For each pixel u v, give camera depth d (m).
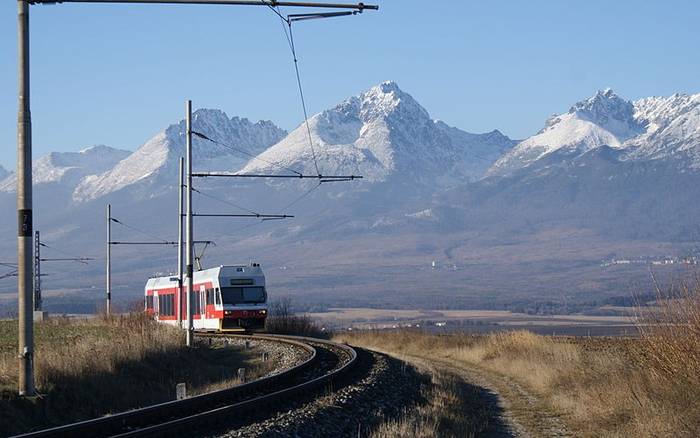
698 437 21.80
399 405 28.94
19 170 24.48
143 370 35.41
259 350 51.38
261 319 65.06
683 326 27.03
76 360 30.95
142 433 18.70
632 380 28.00
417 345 63.16
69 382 28.92
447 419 26.61
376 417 25.11
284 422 21.52
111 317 64.94
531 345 49.81
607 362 35.38
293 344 51.31
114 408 28.58
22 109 24.41
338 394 27.47
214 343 55.94
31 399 24.72
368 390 29.36
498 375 43.38
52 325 63.53
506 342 52.25
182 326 59.84
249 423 21.70
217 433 20.12
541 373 38.31
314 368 37.56
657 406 24.42
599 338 55.97
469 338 62.75
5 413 23.50
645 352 29.02
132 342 38.16
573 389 33.22
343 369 33.94
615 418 25.78
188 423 20.23
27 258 24.58
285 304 80.19
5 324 64.56
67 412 26.36
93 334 48.81
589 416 26.77
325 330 81.12
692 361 26.36
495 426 27.20
